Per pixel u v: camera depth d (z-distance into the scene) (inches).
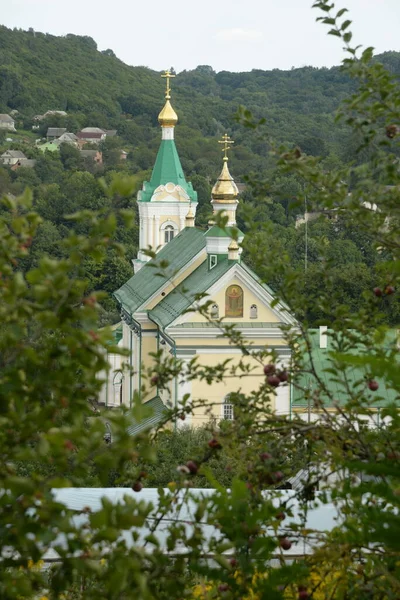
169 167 5068.9
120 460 524.7
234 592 621.0
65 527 520.4
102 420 525.0
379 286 713.0
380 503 709.3
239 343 745.0
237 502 616.4
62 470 522.0
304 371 722.2
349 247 4237.2
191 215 4985.2
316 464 703.7
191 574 676.7
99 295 540.4
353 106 657.0
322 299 716.0
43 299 526.3
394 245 676.7
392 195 650.8
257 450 700.0
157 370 719.7
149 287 4025.6
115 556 537.0
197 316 3479.3
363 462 645.3
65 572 550.3
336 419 687.7
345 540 611.2
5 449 540.1
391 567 621.0
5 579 534.3
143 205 5054.1
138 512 537.6
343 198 656.4
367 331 710.5
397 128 645.9
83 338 536.4
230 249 3410.4
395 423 681.0
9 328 533.0
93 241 546.0
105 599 565.3
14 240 561.3
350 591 621.3
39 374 552.1
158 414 3366.1
